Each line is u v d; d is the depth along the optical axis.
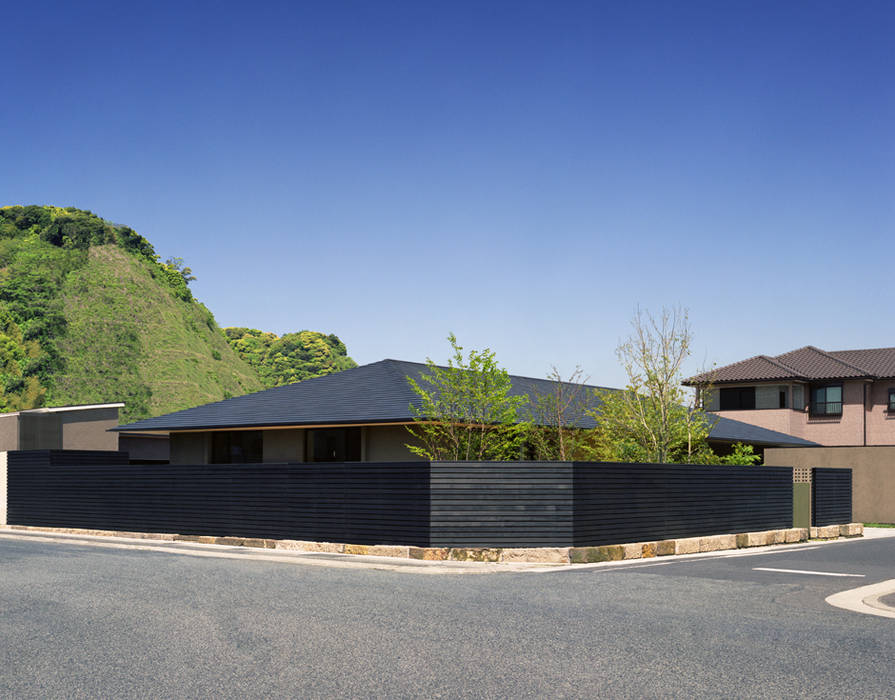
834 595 10.84
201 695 5.87
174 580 11.60
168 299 134.38
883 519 25.98
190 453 25.64
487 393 19.92
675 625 8.45
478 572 12.98
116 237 138.25
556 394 24.20
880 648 7.48
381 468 15.35
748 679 6.35
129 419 105.88
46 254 126.31
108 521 20.12
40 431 36.06
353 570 13.06
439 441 20.62
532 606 9.54
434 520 14.50
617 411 23.08
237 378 132.50
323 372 152.12
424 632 7.96
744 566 14.13
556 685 6.15
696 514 17.19
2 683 6.17
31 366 103.44
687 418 23.12
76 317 118.25
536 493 14.52
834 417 40.53
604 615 9.00
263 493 17.25
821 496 20.98
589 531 14.76
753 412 40.62
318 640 7.59
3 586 10.98
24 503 22.05
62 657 6.95
